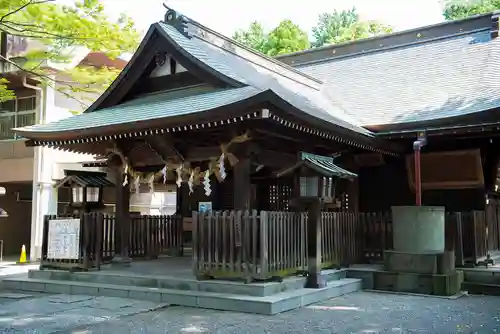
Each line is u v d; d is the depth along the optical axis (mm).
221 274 8836
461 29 16719
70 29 11773
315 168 8969
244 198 9438
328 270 10719
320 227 9648
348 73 17469
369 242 12172
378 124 12578
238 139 9359
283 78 14836
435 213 10555
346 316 7676
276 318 7469
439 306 8648
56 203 18484
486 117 11086
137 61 11539
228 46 13211
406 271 10336
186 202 17359
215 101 9352
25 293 10062
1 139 19391
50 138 10859
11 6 11250
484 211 12023
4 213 14484
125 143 11555
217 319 7379
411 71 15984
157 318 7469
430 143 12992
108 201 19188
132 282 9703
